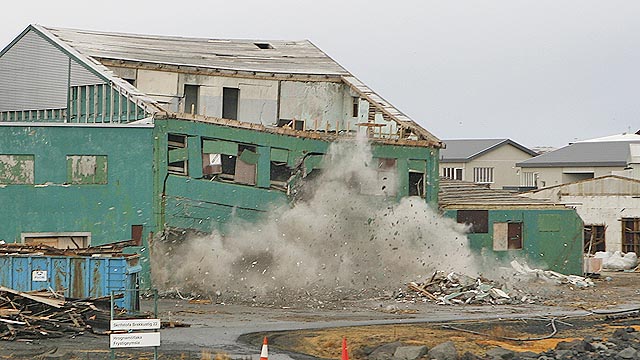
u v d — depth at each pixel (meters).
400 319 58.84
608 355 43.75
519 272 88.44
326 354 44.03
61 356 39.78
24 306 46.75
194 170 73.56
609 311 65.81
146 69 88.25
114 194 71.06
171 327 51.19
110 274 49.81
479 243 90.75
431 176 88.19
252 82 94.19
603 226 117.25
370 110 94.62
